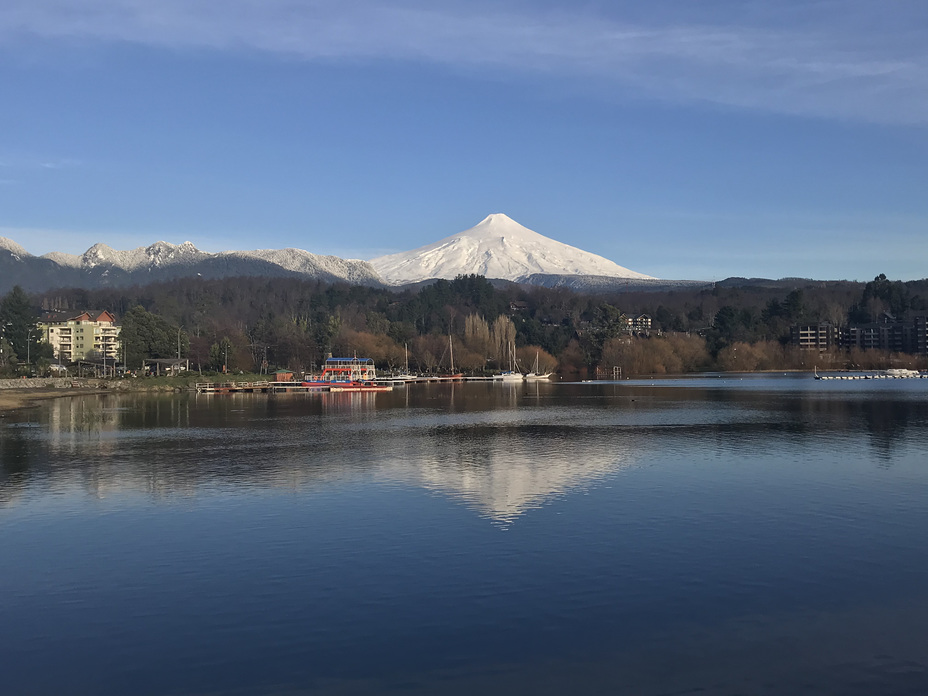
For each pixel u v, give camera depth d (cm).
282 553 3672
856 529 4012
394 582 3250
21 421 10469
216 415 11575
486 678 2433
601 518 4275
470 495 4944
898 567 3394
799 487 5112
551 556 3578
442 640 2692
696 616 2870
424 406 13588
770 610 2920
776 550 3650
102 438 8312
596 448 7175
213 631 2786
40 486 5375
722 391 17725
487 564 3469
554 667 2497
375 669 2494
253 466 6219
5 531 4128
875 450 6844
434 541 3844
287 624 2836
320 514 4447
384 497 4909
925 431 8400
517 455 6750
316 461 6488
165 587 3228
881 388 18725
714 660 2536
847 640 2667
